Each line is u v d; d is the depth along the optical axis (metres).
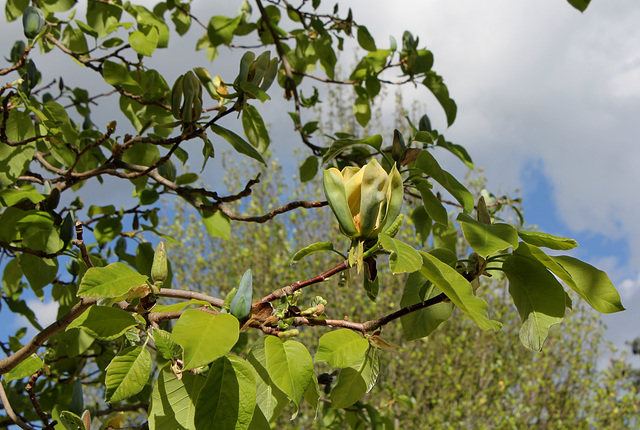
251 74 1.52
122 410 2.01
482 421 8.07
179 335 0.78
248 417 0.83
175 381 0.93
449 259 1.10
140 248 2.36
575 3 1.79
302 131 2.76
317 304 1.00
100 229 2.46
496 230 1.02
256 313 0.92
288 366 0.86
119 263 0.96
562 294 0.99
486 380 8.94
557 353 9.52
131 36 2.22
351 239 0.98
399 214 0.97
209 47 3.53
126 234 2.48
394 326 7.89
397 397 2.92
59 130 1.96
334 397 1.10
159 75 2.37
